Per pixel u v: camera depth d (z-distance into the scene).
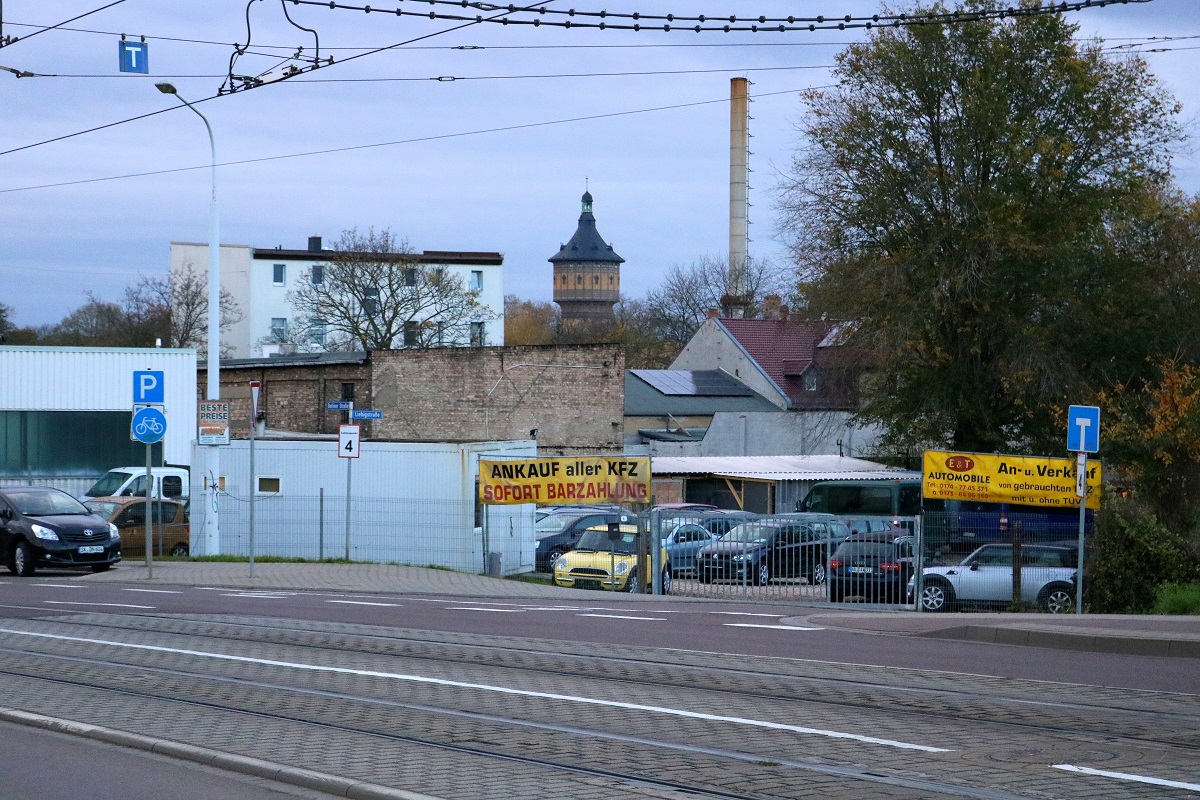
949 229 40.62
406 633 16.27
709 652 14.45
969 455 25.45
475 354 51.12
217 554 30.53
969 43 40.56
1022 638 15.38
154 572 27.22
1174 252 41.06
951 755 8.91
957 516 24.44
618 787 7.96
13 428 40.91
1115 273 41.12
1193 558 22.16
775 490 46.06
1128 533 22.27
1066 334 41.00
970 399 41.78
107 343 86.19
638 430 61.94
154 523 33.41
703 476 48.59
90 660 13.73
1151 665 13.35
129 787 8.12
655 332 112.81
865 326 41.94
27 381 41.09
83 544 26.61
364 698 11.31
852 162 42.06
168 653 14.30
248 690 11.77
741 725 10.02
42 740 9.64
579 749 9.13
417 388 51.59
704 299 110.81
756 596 25.77
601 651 14.49
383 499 31.80
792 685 12.00
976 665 13.37
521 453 34.50
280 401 54.56
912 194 41.56
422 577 27.47
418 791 7.83
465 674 12.73
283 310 100.50
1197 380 27.11
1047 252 39.84
